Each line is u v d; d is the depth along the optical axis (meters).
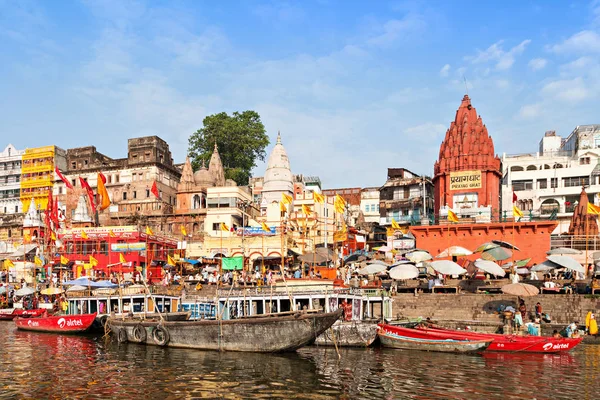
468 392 19.97
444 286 37.94
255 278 42.44
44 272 53.69
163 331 29.23
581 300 34.59
